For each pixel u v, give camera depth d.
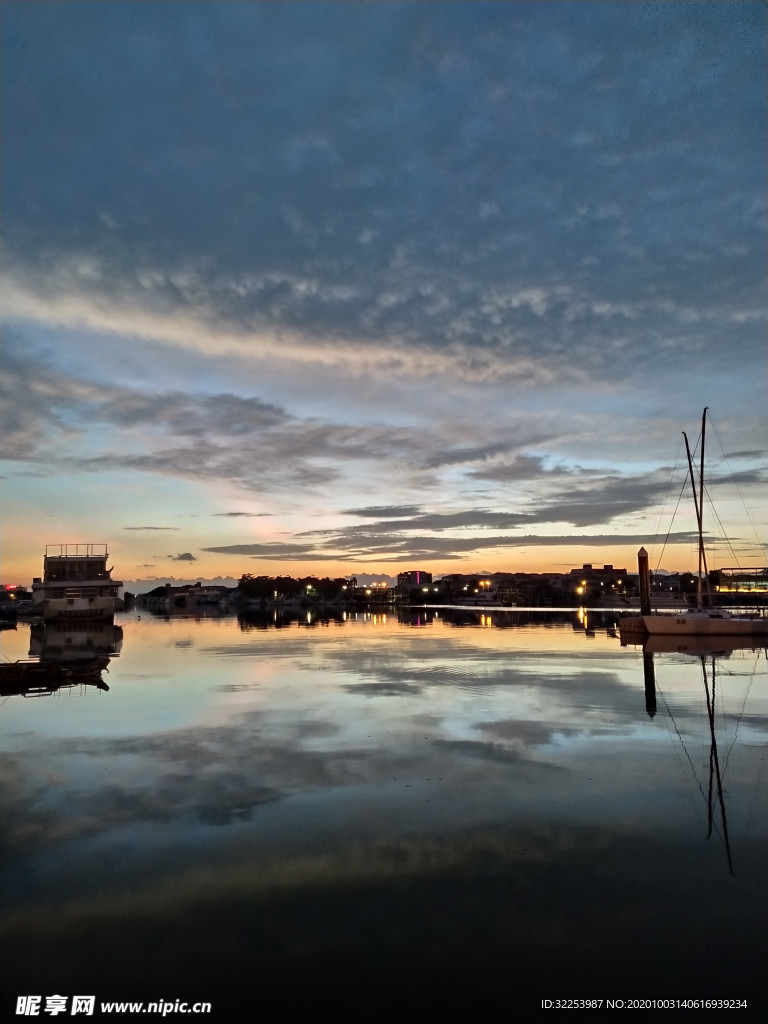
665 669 24.33
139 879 7.22
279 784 10.44
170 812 9.23
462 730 14.15
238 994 5.36
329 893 6.89
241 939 6.09
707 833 8.42
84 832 8.53
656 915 6.44
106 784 10.56
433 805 9.44
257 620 76.50
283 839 8.24
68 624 64.69
